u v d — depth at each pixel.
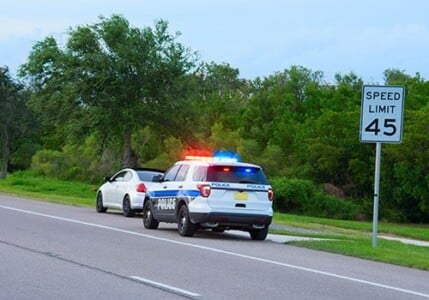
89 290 11.34
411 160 52.97
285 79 83.56
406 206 54.66
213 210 19.72
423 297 11.77
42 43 38.25
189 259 15.32
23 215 25.02
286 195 51.44
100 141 40.62
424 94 64.06
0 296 10.70
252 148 58.69
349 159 57.28
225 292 11.46
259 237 20.52
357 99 65.94
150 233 20.81
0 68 54.88
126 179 28.19
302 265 15.09
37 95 38.88
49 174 60.31
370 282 13.16
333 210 52.41
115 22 37.72
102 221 24.34
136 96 38.09
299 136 59.94
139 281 12.25
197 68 39.47
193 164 20.59
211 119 66.88
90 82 37.34
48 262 14.16
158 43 38.41
